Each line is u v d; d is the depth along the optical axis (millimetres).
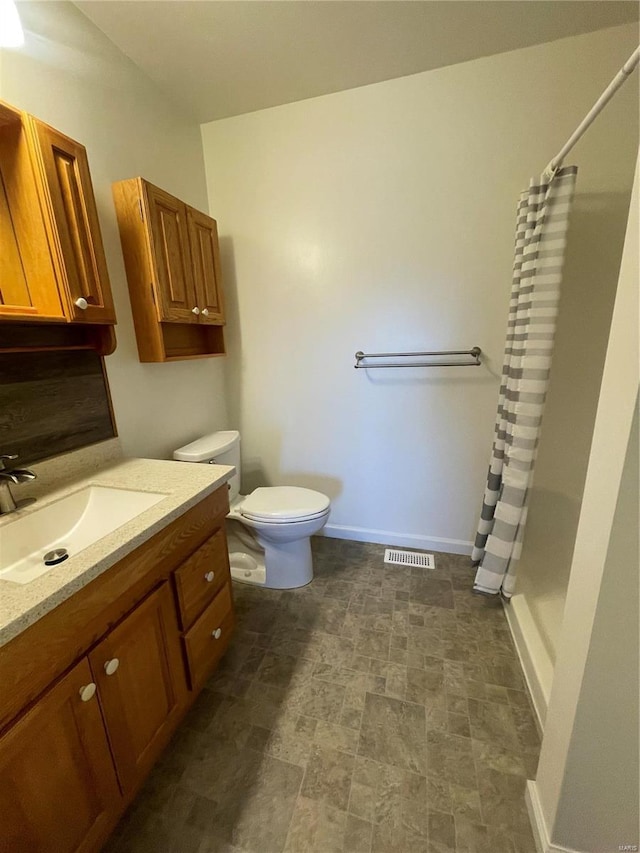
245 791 1031
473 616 1659
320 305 2025
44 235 1021
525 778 1046
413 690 1312
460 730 1176
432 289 1848
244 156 1943
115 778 876
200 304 1743
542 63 1504
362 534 2293
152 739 998
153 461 1449
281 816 974
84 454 1328
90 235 1132
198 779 1062
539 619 1496
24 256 1050
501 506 1634
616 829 807
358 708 1254
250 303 2137
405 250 1835
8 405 1089
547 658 1313
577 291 1673
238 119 1905
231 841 929
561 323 1717
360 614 1687
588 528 750
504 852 896
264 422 2307
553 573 1765
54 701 712
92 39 1322
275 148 1888
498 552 1670
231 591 1412
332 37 1409
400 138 1716
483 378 1893
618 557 664
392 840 921
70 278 1067
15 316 944
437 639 1534
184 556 1125
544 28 1398
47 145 989
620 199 1549
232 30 1358
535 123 1569
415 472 2119
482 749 1120
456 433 2002
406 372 1987
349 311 1988
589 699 737
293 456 2312
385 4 1263
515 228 1684
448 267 1801
